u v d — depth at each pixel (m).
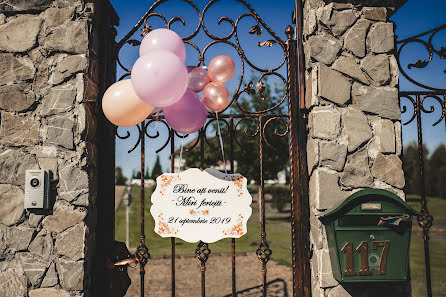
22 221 2.58
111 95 2.48
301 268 2.76
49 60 2.69
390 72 2.85
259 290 5.10
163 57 2.34
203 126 2.86
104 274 2.76
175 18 2.88
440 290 4.57
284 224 12.80
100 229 2.80
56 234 2.57
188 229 2.74
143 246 2.80
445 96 3.00
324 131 2.74
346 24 2.85
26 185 2.54
